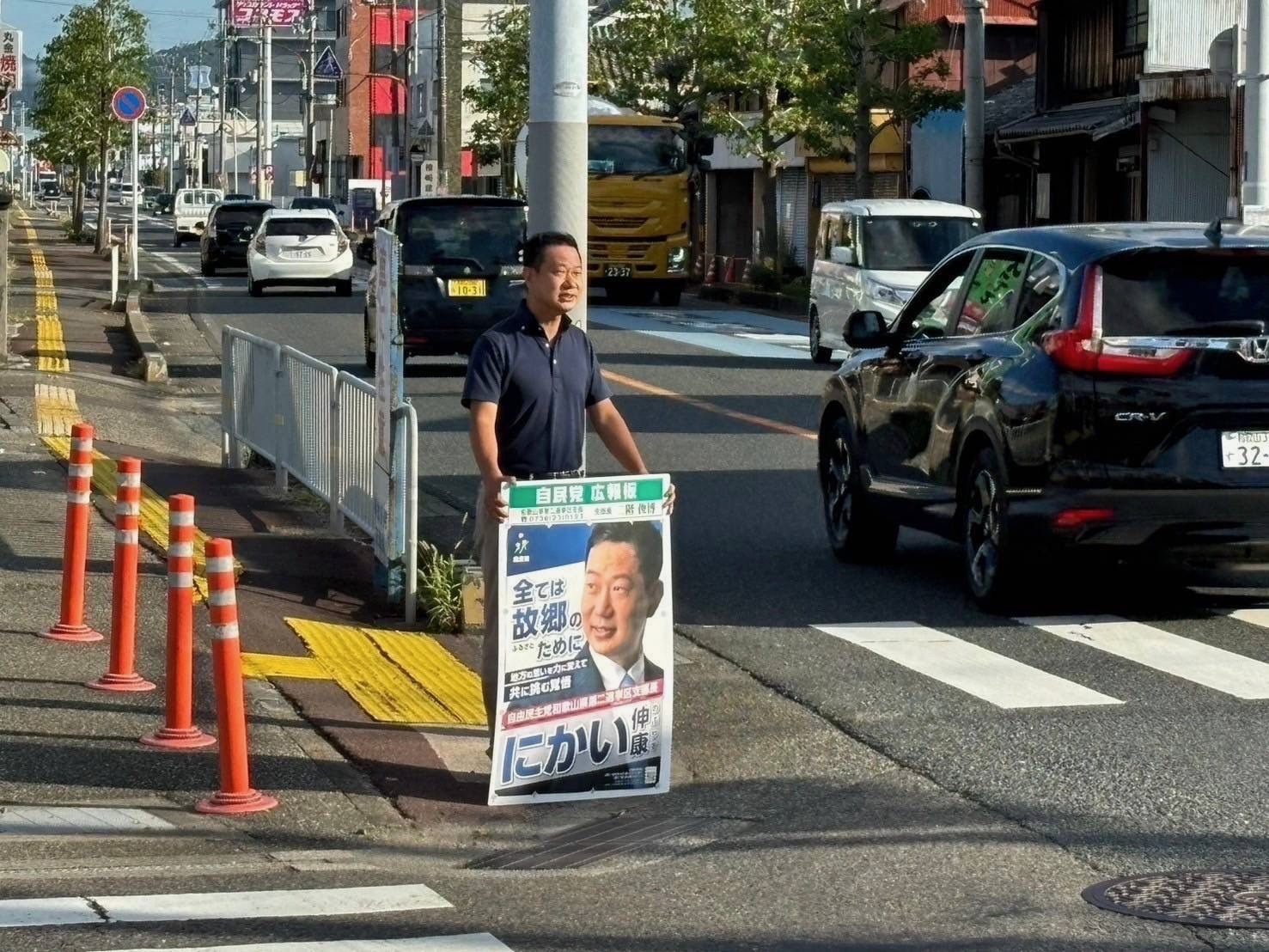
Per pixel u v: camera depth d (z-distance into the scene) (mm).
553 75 10266
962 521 11062
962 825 7297
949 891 6586
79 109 60594
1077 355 10133
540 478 7793
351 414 11922
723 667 9734
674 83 48469
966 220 25359
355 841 7230
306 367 13227
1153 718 8664
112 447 16562
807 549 12766
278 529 12844
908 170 48406
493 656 7762
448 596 10312
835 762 8148
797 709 8953
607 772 7672
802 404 20469
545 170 10312
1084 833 7176
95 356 25297
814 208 53438
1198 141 34625
